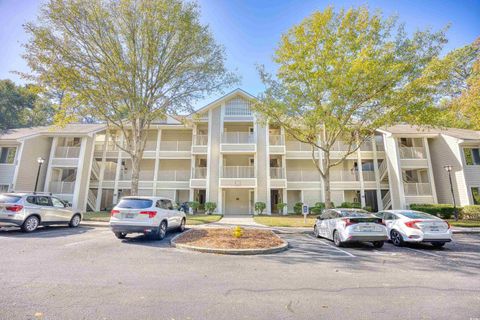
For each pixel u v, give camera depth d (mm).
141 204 9359
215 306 3797
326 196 15328
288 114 14680
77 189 20844
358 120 15008
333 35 12914
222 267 6051
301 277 5355
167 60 15312
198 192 24203
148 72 14914
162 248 8070
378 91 12531
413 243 9922
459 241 10703
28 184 19891
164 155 24594
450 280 5250
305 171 25219
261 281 5039
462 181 20297
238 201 24234
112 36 13906
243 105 24453
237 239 9156
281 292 4441
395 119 12875
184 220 12297
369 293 4449
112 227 9023
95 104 14344
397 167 22219
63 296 4020
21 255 6598
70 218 12602
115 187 23984
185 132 26547
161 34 14352
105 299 3945
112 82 13906
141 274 5316
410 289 4672
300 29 13188
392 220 10062
